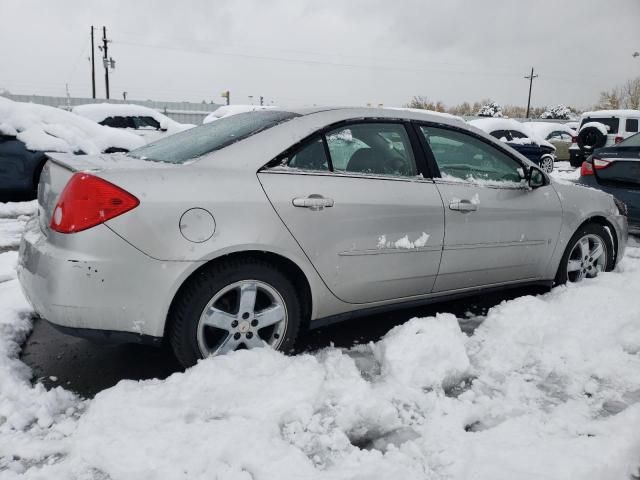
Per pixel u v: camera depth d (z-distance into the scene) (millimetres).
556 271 3816
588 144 14883
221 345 2555
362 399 2268
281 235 2572
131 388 2314
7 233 5746
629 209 5461
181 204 2373
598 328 3029
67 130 7465
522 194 3502
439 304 3836
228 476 1815
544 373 2664
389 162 3045
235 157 2623
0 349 2766
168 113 31000
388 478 1867
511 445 2043
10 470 1925
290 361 2525
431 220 3049
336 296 2838
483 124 13797
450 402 2367
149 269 2320
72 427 2166
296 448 1975
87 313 2289
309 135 2793
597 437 2098
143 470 1849
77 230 2264
